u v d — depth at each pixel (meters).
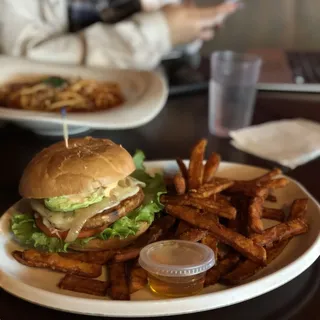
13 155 0.78
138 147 0.82
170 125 0.92
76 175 0.51
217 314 0.43
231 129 0.87
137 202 0.54
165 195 0.59
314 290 0.46
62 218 0.51
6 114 0.80
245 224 0.55
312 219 0.55
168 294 0.45
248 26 1.92
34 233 0.52
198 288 0.45
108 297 0.45
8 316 0.43
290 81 1.13
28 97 0.91
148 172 0.67
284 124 0.90
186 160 0.69
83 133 0.86
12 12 1.15
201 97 1.08
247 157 0.78
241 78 0.85
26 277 0.47
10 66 1.02
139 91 0.95
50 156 0.53
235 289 0.43
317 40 1.90
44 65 1.04
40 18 1.24
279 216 0.58
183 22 1.17
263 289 0.44
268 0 1.86
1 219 0.56
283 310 0.44
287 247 0.52
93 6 1.34
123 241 0.52
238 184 0.60
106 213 0.51
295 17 1.88
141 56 1.15
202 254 0.46
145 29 1.14
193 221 0.52
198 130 0.89
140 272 0.46
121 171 0.53
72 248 0.52
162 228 0.54
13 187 0.67
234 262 0.48
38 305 0.44
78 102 0.91
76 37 1.16
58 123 0.78
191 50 1.40
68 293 0.45
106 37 1.14
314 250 0.49
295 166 0.73
